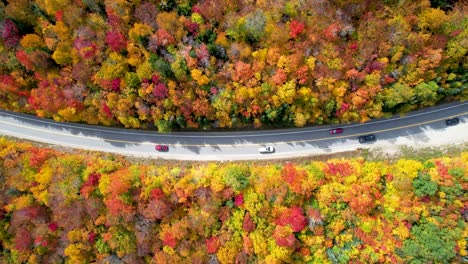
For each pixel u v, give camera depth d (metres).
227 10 49.72
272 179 51.94
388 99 51.97
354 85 51.59
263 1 49.59
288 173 52.47
